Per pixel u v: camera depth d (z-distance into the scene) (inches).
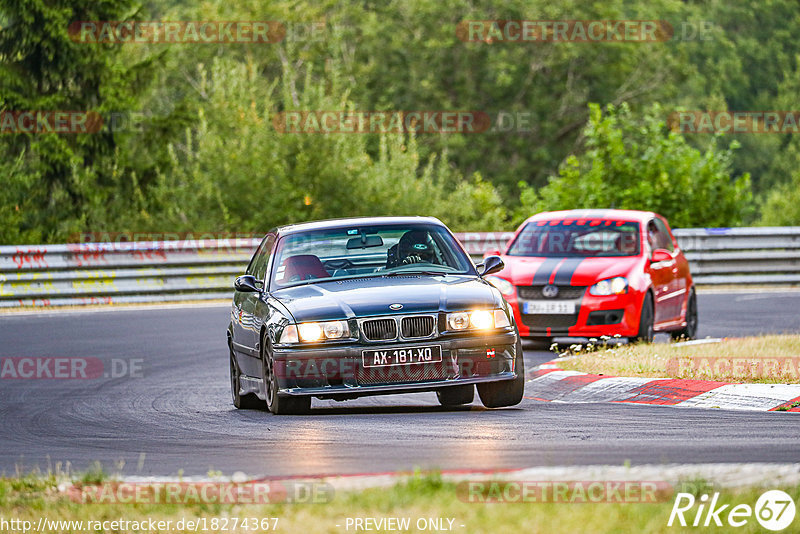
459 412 1497.3
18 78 5251.0
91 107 5413.4
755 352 1879.9
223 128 5073.8
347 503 864.9
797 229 3814.0
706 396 1536.7
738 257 3772.1
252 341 1596.9
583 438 1228.5
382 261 1624.0
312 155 4854.8
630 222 2421.3
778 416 1376.7
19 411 1704.0
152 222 4805.6
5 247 3324.3
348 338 1459.2
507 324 1504.7
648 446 1161.4
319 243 1646.2
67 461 1216.8
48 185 5211.6
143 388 1920.5
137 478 1061.1
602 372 1755.7
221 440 1318.9
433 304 1477.6
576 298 2241.6
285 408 1507.1
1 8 5226.4
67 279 3371.1
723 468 965.2
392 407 1626.5
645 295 2252.7
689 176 4532.5
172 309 3265.3
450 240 1659.7
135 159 5442.9
